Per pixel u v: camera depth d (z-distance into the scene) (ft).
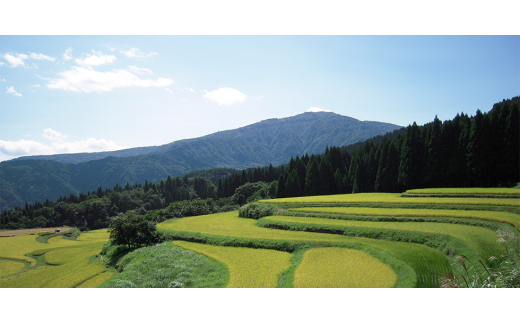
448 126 249.96
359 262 100.32
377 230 127.95
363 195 241.96
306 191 333.42
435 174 252.21
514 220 111.86
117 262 158.61
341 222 152.76
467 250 93.25
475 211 135.33
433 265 89.71
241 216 228.22
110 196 504.02
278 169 512.22
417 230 118.73
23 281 130.21
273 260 115.65
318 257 108.06
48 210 422.41
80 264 162.91
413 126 270.67
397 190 282.97
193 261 124.88
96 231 366.43
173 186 628.69
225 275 103.45
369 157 319.27
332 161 372.79
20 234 316.60
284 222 168.66
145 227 179.01
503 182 219.00
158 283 102.73
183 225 200.85
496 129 221.66
